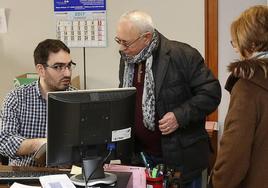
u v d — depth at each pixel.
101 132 1.76
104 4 3.38
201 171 2.41
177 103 2.30
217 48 3.30
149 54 2.26
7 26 3.56
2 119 2.29
